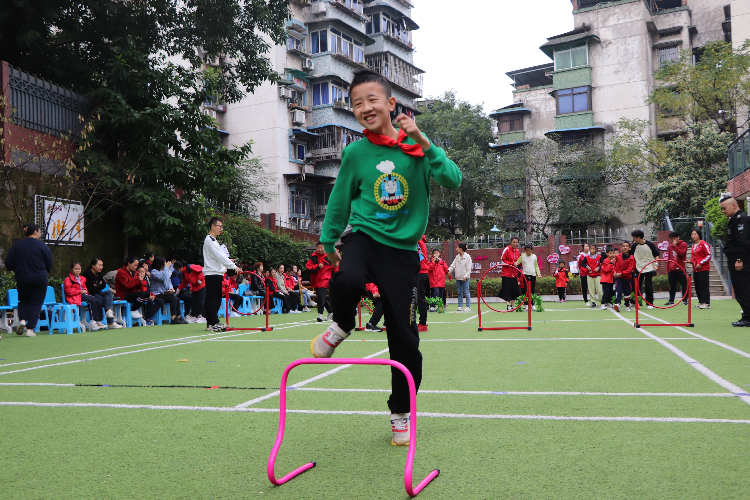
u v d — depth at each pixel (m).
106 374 5.55
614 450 2.84
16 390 4.75
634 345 7.09
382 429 3.37
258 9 17.38
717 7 37.81
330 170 37.88
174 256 16.62
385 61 41.72
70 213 13.96
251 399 4.27
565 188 35.06
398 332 2.87
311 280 13.20
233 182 29.08
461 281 16.23
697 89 31.27
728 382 4.52
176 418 3.71
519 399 4.08
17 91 12.85
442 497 2.29
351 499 2.29
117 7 15.76
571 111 38.06
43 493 2.44
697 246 13.88
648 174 33.47
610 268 15.09
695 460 2.65
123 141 15.38
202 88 17.05
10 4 14.26
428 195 2.96
